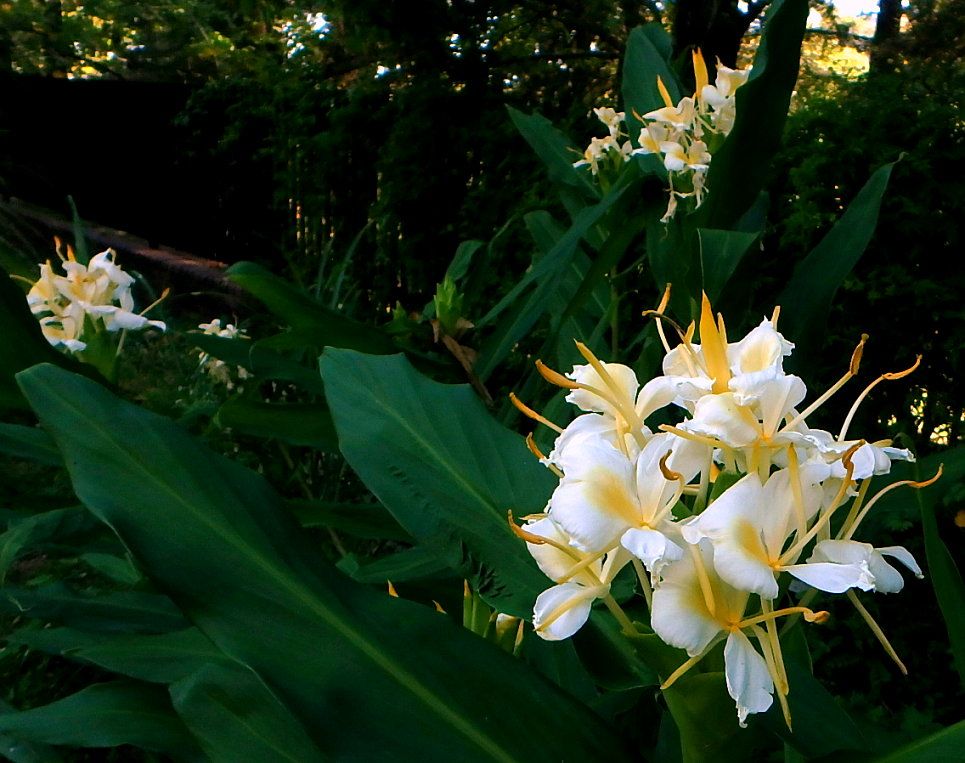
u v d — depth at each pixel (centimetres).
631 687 50
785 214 164
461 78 283
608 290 129
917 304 147
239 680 57
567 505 40
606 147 128
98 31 547
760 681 38
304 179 352
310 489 137
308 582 44
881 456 42
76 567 132
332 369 63
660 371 105
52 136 518
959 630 44
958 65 217
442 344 110
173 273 397
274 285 96
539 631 42
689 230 97
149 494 44
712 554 39
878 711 129
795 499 39
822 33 300
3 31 521
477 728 42
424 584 78
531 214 136
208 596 42
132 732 61
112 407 47
